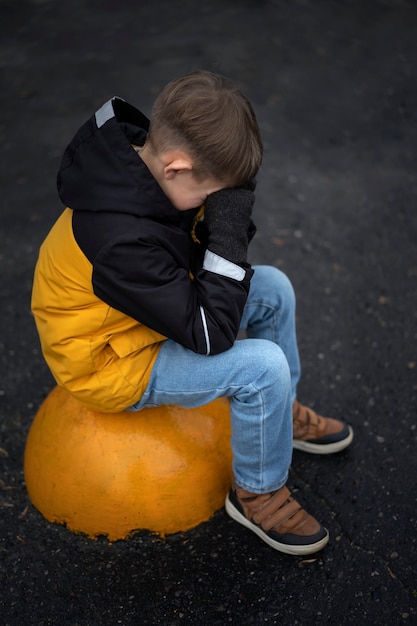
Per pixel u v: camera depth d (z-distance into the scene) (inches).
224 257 74.0
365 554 90.4
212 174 73.0
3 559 90.8
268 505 88.5
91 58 214.8
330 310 132.9
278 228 153.6
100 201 70.5
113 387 77.5
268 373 78.4
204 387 79.4
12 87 202.4
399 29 230.5
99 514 89.1
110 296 72.4
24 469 98.7
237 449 85.1
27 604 85.9
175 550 90.7
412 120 187.8
